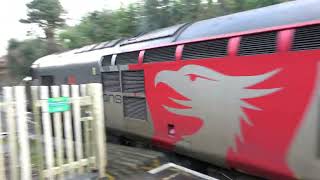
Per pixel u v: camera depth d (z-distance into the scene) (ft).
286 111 19.01
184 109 25.89
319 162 17.51
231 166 22.99
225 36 22.74
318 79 17.38
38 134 20.44
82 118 22.11
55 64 45.98
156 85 28.50
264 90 20.16
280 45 19.29
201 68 24.26
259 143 20.65
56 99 20.76
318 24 17.56
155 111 28.84
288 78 18.85
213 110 23.53
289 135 18.93
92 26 96.12
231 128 22.36
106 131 36.45
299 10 19.30
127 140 35.19
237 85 21.75
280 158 19.52
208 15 74.59
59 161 21.11
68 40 111.45
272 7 21.84
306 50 17.98
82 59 39.99
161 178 23.31
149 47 29.48
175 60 26.45
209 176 25.07
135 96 31.17
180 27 28.50
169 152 29.09
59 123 21.01
